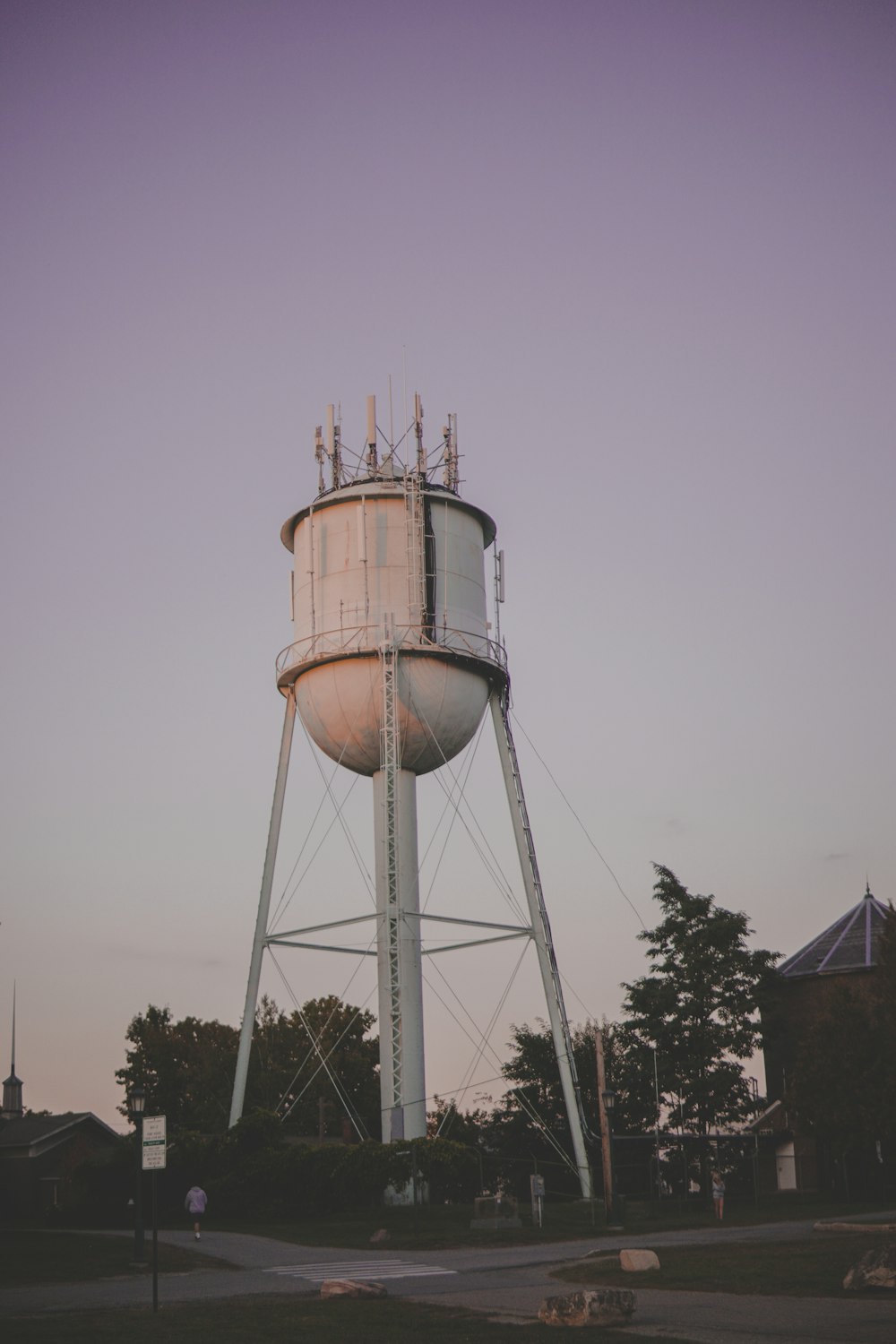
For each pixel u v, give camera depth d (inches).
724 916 2356.1
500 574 2049.7
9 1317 906.7
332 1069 3230.8
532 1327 827.4
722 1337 764.6
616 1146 2420.0
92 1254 1357.0
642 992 2335.1
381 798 1914.4
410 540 1937.7
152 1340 778.8
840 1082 2044.8
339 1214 1780.3
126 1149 2036.2
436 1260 1330.0
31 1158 2625.5
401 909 1855.3
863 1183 2128.4
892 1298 909.8
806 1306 892.6
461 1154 1775.3
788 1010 2519.7
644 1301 955.3
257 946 1926.7
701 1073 2249.0
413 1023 1843.0
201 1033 3361.2
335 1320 869.2
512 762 2022.6
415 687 1888.5
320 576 1958.7
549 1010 1942.7
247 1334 802.8
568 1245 1461.6
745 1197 2208.4
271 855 1959.9
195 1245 1472.7
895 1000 2000.5
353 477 2075.5
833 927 2618.1
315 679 1923.0
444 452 2091.5
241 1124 1892.2
